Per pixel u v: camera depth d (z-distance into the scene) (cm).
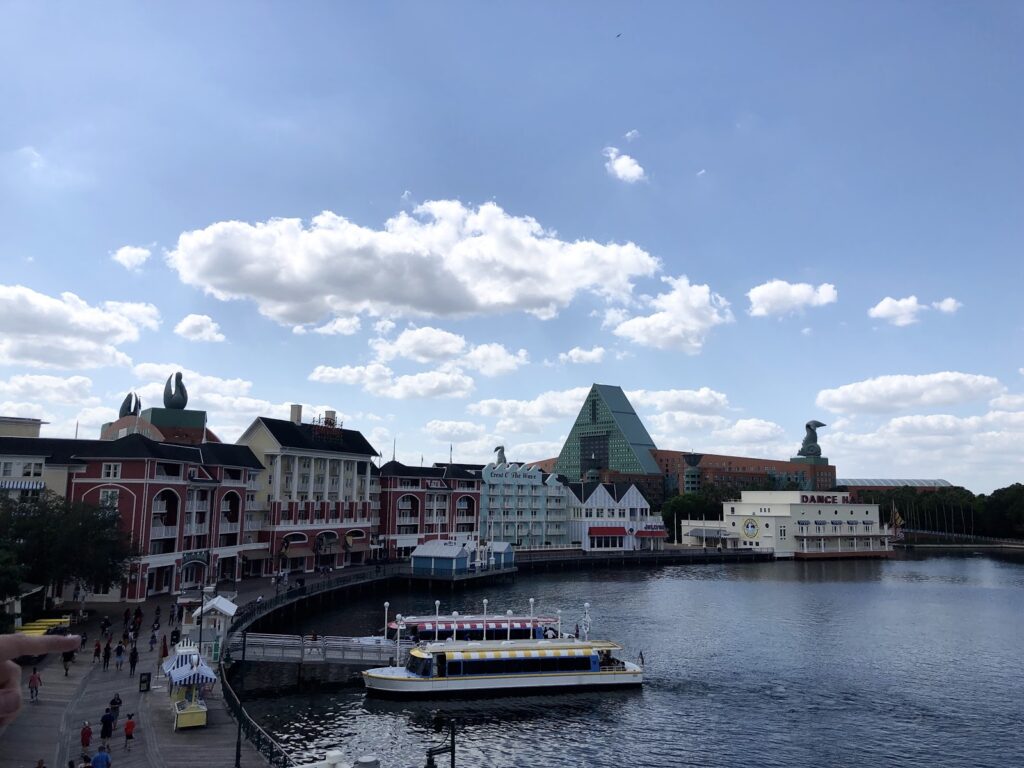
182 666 5225
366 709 6712
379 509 17150
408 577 14475
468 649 7369
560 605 12719
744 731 6312
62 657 6856
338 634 9775
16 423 12538
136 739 4869
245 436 13988
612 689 7481
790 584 16088
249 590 11419
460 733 6169
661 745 5972
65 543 8481
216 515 12044
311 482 14625
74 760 4419
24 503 9050
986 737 6206
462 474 19038
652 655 8975
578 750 5844
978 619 11656
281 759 4450
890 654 9144
